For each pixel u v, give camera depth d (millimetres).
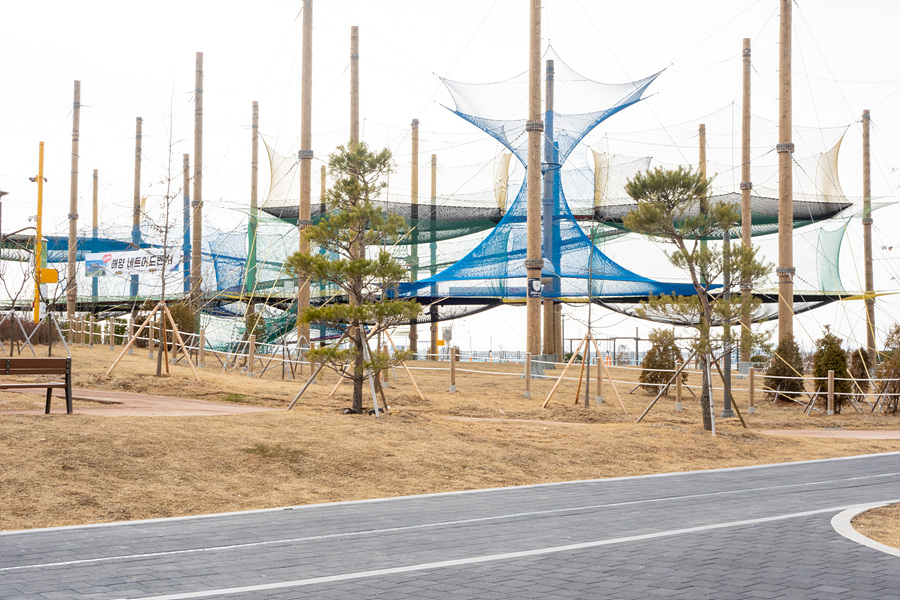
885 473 14312
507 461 14305
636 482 13109
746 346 18250
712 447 17078
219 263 38531
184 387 20203
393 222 18344
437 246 41094
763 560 7488
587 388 22766
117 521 9641
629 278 32969
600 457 15422
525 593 6305
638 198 19422
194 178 34500
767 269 18297
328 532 8789
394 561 7426
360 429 14867
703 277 18922
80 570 6938
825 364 26547
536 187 27531
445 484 12633
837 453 17547
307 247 27984
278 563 7297
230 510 10492
